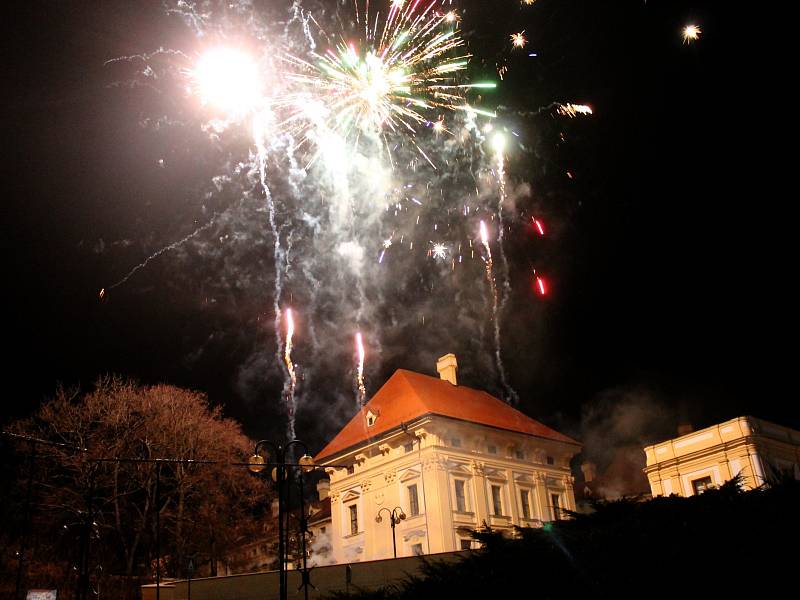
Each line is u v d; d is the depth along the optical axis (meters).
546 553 10.54
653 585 9.34
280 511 20.16
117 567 37.03
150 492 37.84
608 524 10.87
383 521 43.28
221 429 43.06
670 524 9.99
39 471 36.00
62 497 35.66
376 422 45.78
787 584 8.80
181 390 42.09
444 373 52.41
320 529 51.44
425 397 45.78
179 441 39.75
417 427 42.66
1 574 31.09
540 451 48.78
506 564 10.80
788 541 9.09
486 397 52.00
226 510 41.47
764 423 35.75
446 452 42.50
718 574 9.10
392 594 12.38
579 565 10.07
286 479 22.20
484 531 11.89
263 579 22.88
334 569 23.31
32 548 33.38
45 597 22.64
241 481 42.62
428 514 40.72
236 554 42.72
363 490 45.56
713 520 9.80
